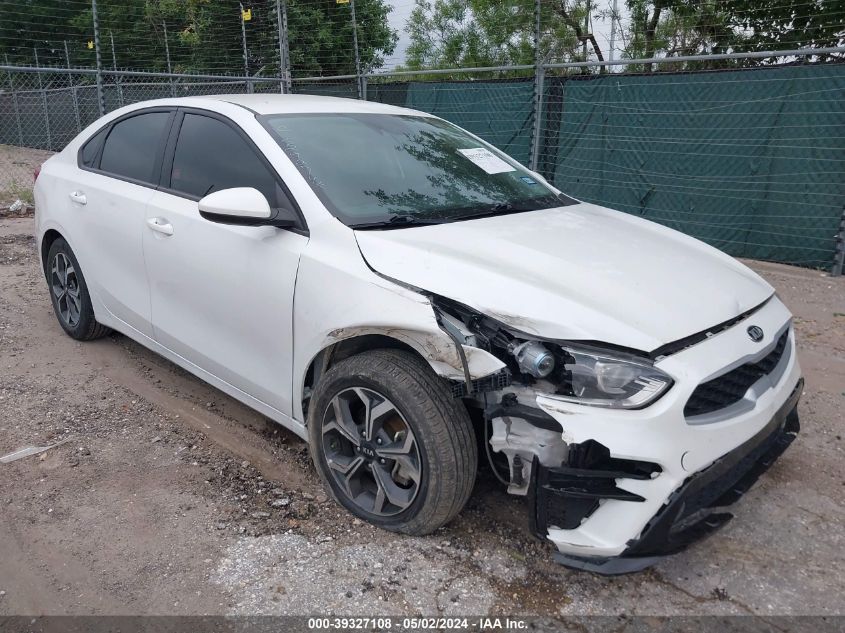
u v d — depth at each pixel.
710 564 2.72
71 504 3.00
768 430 2.58
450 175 3.55
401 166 3.46
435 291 2.52
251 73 14.76
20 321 5.22
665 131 7.89
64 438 3.55
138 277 3.87
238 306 3.20
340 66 14.68
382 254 2.71
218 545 2.76
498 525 2.90
